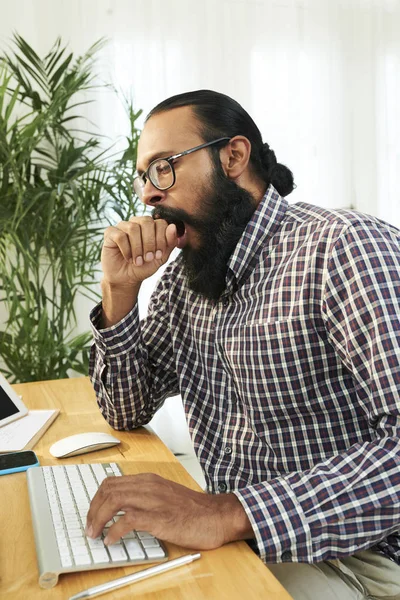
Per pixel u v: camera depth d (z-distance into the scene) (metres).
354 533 0.92
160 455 1.27
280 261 1.21
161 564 0.84
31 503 1.01
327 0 3.71
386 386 0.98
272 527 0.90
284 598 0.77
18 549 0.90
